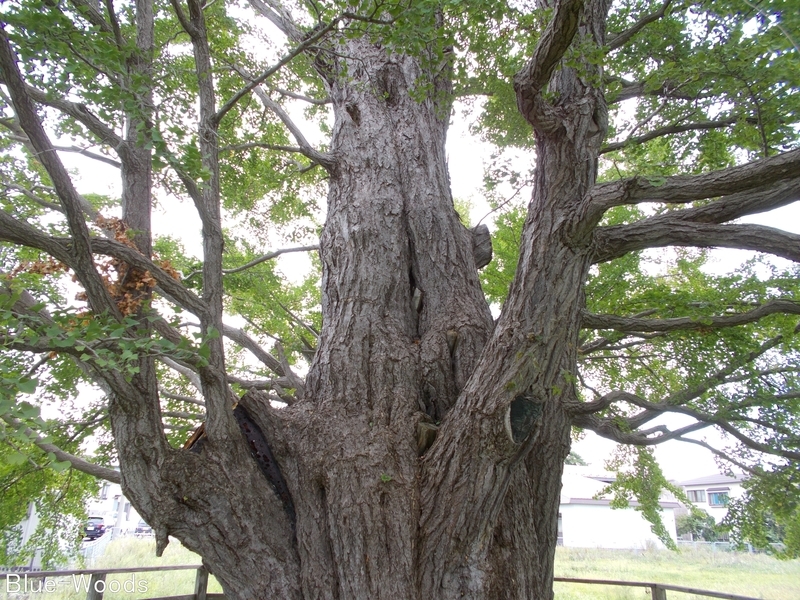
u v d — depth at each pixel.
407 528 3.14
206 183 3.29
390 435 3.51
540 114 3.40
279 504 3.35
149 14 4.12
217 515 3.08
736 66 3.83
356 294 4.32
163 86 3.80
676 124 5.23
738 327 5.06
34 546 6.00
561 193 3.45
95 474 3.69
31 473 5.40
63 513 6.06
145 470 2.99
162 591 8.88
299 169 5.81
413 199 5.01
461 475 3.11
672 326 4.37
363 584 3.01
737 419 4.60
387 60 6.06
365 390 3.78
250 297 7.57
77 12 3.70
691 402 4.95
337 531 3.17
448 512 3.10
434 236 4.80
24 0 2.60
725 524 5.66
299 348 6.79
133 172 3.77
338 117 5.76
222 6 6.68
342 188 5.10
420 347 4.14
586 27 4.03
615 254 3.60
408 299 4.53
